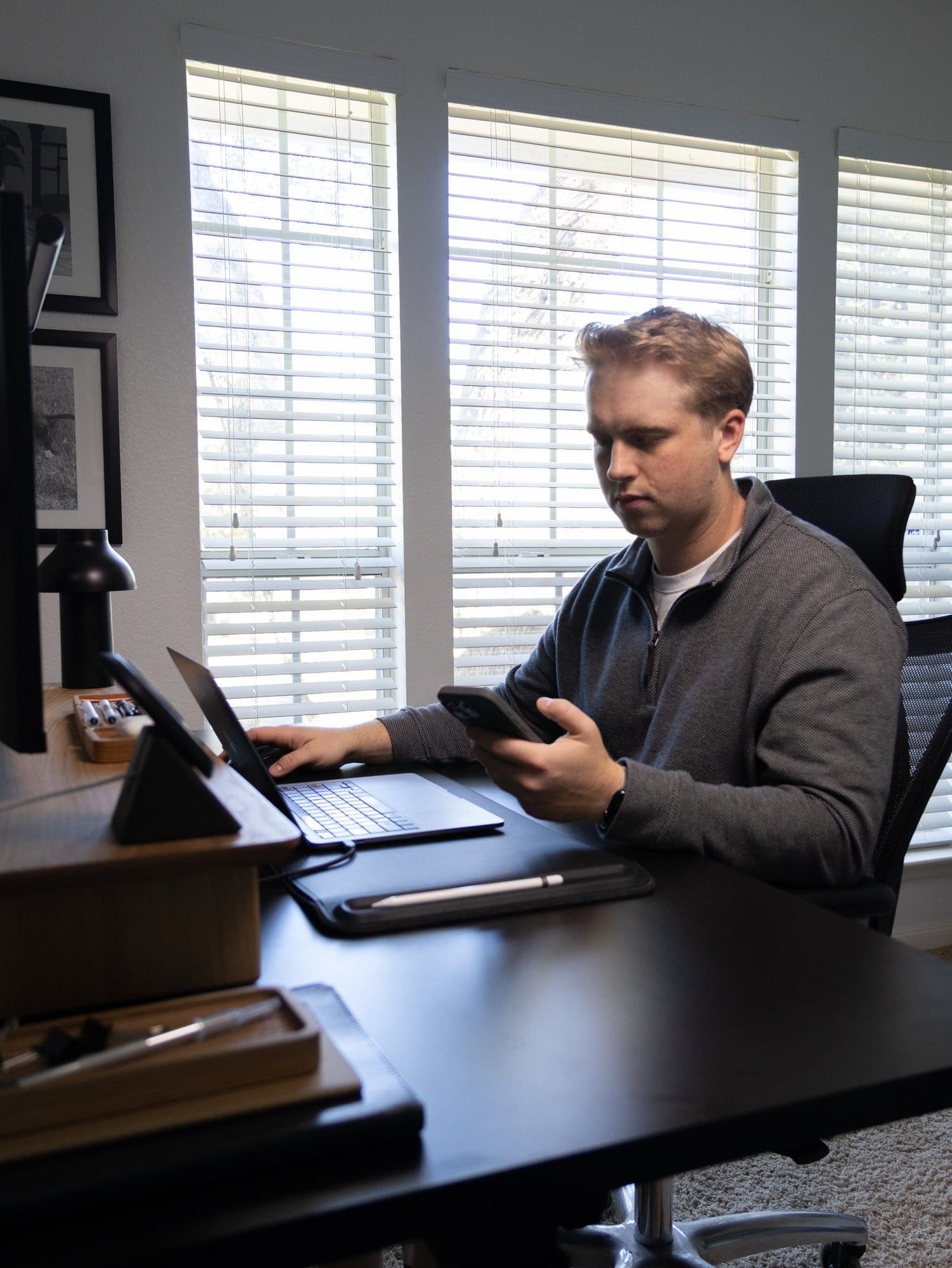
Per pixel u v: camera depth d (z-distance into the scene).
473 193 2.39
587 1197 0.50
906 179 2.81
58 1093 0.47
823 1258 1.52
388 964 0.73
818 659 1.19
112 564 1.26
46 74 2.00
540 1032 0.62
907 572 2.92
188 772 0.63
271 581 2.32
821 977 0.71
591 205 2.53
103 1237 0.44
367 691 2.45
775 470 2.73
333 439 2.31
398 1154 0.50
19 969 0.60
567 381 2.57
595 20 2.41
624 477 1.28
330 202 2.29
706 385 1.26
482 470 2.52
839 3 2.65
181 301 2.13
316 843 0.97
